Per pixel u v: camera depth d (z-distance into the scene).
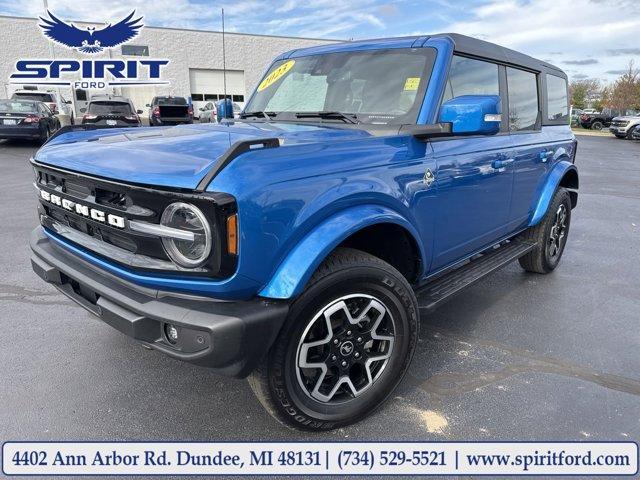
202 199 1.97
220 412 2.79
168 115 22.73
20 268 4.96
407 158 2.76
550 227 4.92
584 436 2.63
